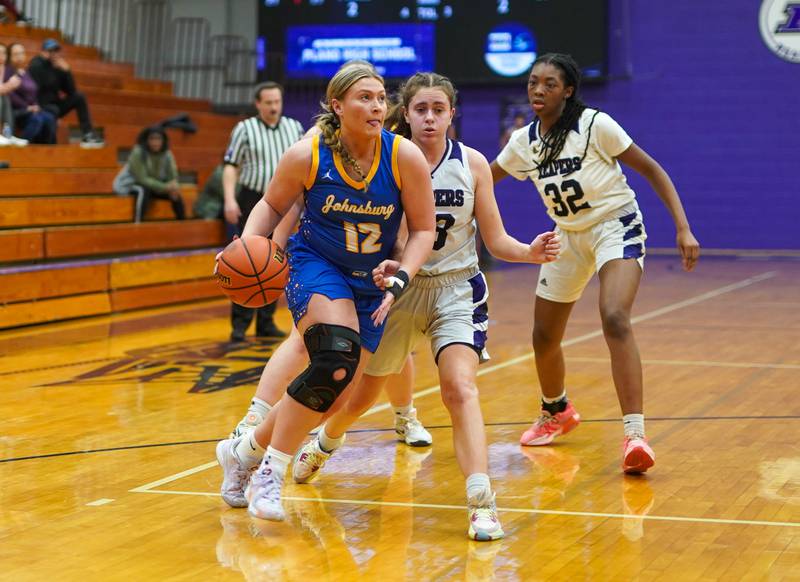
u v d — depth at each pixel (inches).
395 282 158.1
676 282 589.6
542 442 225.3
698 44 759.1
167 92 718.5
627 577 143.3
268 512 166.2
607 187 210.1
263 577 144.3
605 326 202.7
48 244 434.3
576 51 748.6
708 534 162.2
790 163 753.6
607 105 773.3
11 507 177.6
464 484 194.1
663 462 209.0
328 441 190.5
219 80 787.4
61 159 499.5
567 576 143.7
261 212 167.9
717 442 225.8
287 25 781.9
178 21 780.0
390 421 249.4
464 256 178.9
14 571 146.3
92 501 181.3
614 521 169.6
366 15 769.6
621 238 208.8
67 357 340.5
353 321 161.3
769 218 759.7
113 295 456.1
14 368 320.2
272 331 386.6
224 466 178.4
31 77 532.7
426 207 164.2
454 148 179.5
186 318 440.1
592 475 199.5
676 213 205.8
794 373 310.7
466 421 166.2
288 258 169.8
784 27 746.2
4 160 469.7
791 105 750.5
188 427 240.2
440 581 142.2
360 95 156.3
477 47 759.1
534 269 689.6
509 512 175.5
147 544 158.4
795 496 183.6
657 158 772.6
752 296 518.6
